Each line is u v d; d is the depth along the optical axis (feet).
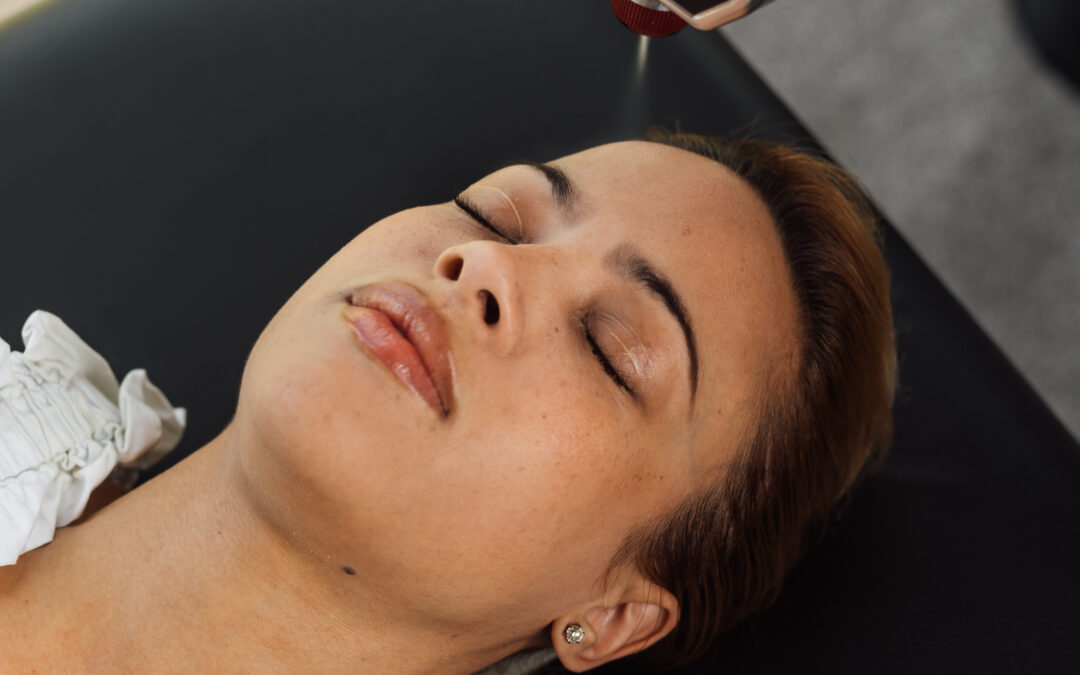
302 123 4.48
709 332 2.94
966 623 3.53
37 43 4.42
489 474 2.60
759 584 3.55
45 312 3.60
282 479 2.61
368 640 3.01
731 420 3.08
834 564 3.77
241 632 2.93
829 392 3.45
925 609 3.59
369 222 4.37
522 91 4.70
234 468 2.90
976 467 3.95
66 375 3.42
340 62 4.63
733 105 4.74
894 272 4.42
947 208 7.00
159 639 2.92
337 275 2.88
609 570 3.09
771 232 3.33
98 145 4.27
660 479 2.95
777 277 3.24
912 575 3.68
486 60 4.74
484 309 2.60
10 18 4.48
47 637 2.94
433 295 2.64
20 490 3.01
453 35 4.76
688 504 3.14
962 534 3.76
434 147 4.54
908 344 4.29
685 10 2.80
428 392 2.54
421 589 2.80
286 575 2.89
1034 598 3.56
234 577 2.92
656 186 3.08
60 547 3.11
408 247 2.93
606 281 2.79
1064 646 3.43
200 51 4.53
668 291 2.84
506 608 2.98
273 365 2.62
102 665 2.92
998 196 7.04
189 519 3.01
